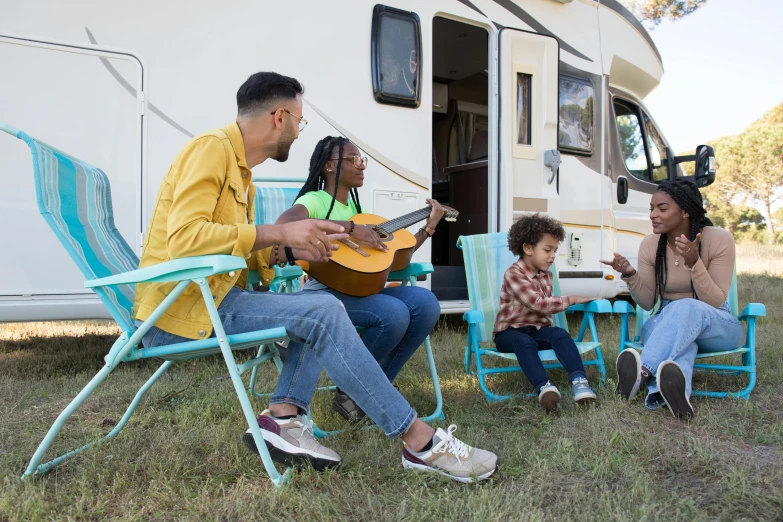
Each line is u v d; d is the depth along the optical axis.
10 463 1.96
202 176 1.75
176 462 1.93
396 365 2.45
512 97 4.37
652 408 2.57
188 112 3.33
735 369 2.83
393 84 3.92
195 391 2.86
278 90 1.91
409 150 4.01
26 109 2.98
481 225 5.03
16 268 3.00
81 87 3.09
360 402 1.83
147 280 1.67
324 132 3.70
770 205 25.45
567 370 2.70
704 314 2.66
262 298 1.87
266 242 1.77
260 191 3.14
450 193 5.37
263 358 1.95
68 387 2.96
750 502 1.72
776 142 24.62
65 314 3.12
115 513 1.66
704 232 2.89
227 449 2.06
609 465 1.97
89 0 3.11
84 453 2.03
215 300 1.81
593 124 4.89
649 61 5.43
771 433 2.26
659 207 2.84
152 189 3.25
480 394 2.89
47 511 1.64
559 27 4.70
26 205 3.00
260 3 3.52
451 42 5.48
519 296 2.88
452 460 1.86
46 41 3.01
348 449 2.12
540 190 4.50
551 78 4.53
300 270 2.30
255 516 1.62
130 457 2.02
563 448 2.08
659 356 2.59
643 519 1.58
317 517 1.61
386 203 3.92
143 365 3.49
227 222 1.85
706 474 1.94
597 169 4.92
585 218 4.82
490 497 1.72
